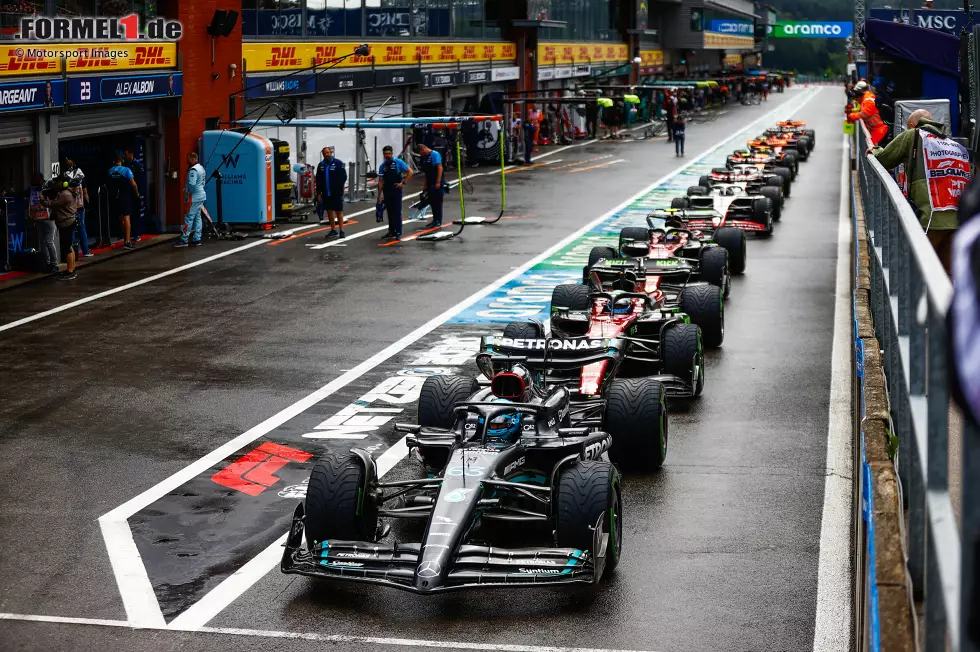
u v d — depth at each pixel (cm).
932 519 618
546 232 6047
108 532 2027
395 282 4603
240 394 2972
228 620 1661
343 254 5334
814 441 2503
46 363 3331
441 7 10012
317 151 7925
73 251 4788
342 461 1781
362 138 7538
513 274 4775
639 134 14138
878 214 2108
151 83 5662
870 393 1430
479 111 10706
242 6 6856
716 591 1730
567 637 1583
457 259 5178
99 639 1605
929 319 673
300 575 1791
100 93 5247
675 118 10912
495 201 7494
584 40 14725
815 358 3262
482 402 1955
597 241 5712
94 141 5838
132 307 4153
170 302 4238
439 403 2245
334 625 1636
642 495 2172
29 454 2491
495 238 5838
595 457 1945
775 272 4734
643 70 18162
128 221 5447
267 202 6166
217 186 6122
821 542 1922
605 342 2422
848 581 1758
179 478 2322
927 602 633
